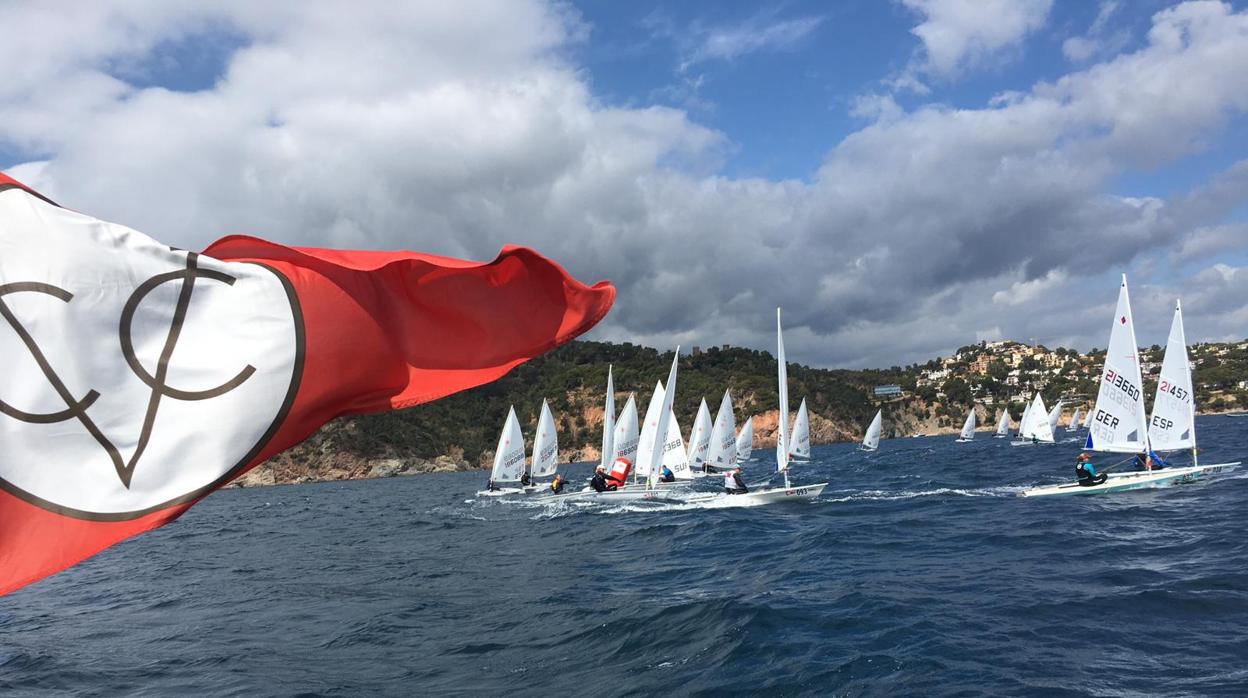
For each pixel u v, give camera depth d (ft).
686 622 40.60
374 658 38.99
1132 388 98.22
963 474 150.00
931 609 40.19
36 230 11.41
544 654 37.42
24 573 10.44
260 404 12.78
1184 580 42.96
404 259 15.47
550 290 16.71
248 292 13.30
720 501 111.45
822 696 28.50
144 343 12.01
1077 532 64.08
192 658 41.11
